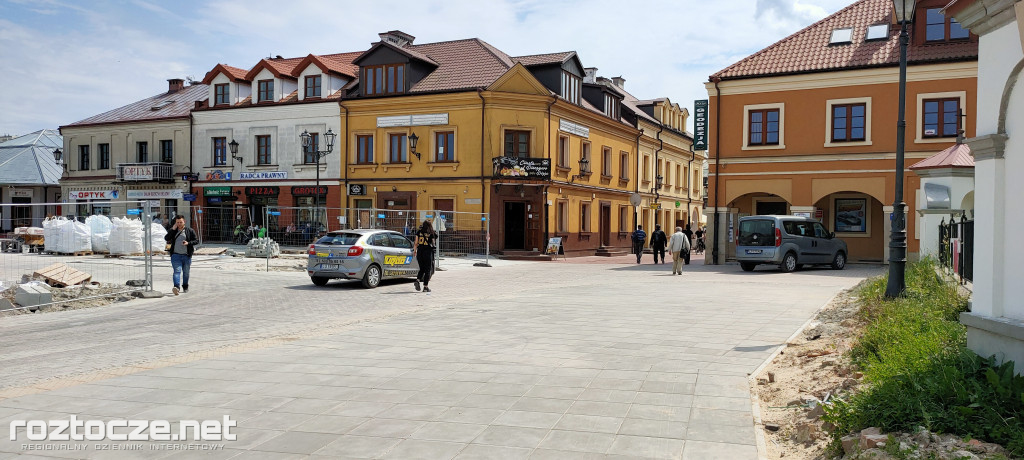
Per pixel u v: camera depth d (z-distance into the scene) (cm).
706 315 1169
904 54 1220
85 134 4269
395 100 3350
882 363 621
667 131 4928
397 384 689
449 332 1018
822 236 2456
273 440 519
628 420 557
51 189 4744
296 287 1752
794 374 707
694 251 4388
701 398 622
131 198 4084
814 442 504
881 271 2372
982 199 592
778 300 1384
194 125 3916
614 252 3962
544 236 3269
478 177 3209
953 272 1132
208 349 915
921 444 440
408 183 3353
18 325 1138
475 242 2902
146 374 744
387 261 1786
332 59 4134
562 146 3519
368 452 489
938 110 2523
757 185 2808
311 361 808
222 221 3011
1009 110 562
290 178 3641
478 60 3503
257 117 3728
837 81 2669
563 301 1424
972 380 502
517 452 485
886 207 2609
